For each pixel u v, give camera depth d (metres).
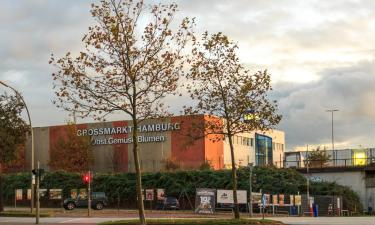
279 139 116.19
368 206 61.09
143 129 87.12
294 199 50.25
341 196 56.25
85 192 57.25
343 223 31.94
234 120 30.80
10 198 67.44
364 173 62.06
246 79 30.52
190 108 31.08
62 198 62.69
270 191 58.69
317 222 33.09
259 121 30.81
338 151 71.94
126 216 41.84
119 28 24.67
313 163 72.69
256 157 80.69
